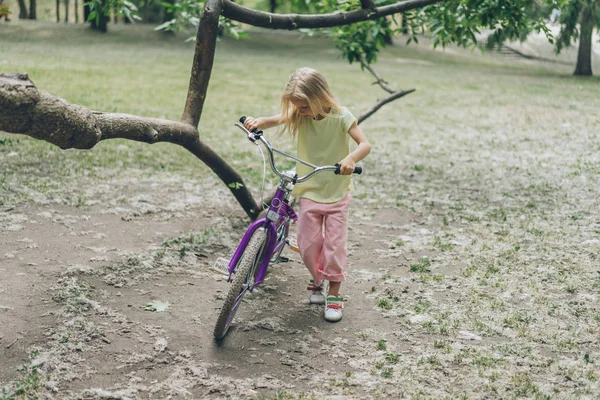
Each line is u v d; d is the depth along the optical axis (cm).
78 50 2592
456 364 349
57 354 343
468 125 1278
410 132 1179
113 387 318
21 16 3566
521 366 347
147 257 485
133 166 775
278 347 367
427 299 434
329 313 402
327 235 401
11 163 733
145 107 1280
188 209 622
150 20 3731
